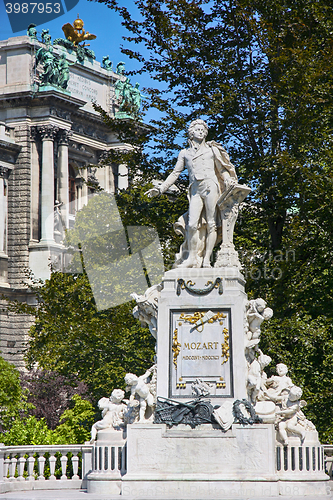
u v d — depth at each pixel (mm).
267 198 25875
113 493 15328
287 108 24938
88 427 33625
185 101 27625
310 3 25688
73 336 27047
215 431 14867
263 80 26234
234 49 26938
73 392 43312
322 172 24531
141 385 15391
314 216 24734
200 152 16375
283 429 15188
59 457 18391
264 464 14609
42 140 76062
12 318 69875
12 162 75750
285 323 23766
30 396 43875
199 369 15406
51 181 75250
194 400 15133
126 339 26391
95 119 80625
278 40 25750
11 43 76125
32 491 16688
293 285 24641
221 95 25984
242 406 14984
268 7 26156
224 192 16172
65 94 76062
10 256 74125
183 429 15008
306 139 25000
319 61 24828
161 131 26828
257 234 27797
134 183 27875
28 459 17812
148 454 14977
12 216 75000
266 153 26031
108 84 84250
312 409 23969
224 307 15578
